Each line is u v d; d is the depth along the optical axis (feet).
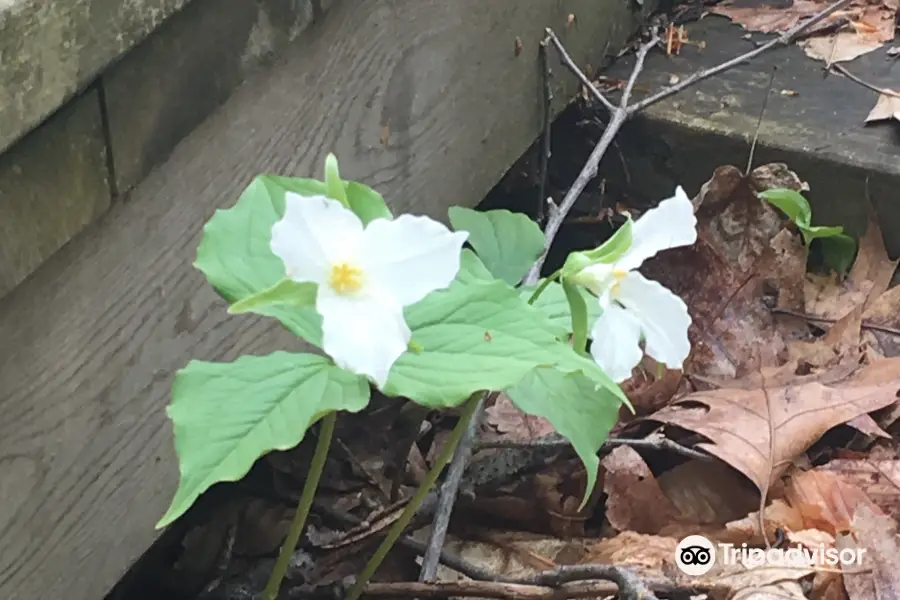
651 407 3.90
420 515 3.55
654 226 2.51
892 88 4.97
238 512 3.71
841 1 4.92
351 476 3.83
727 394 3.79
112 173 2.73
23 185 2.54
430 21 3.62
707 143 4.78
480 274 2.85
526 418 3.86
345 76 3.33
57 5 2.44
